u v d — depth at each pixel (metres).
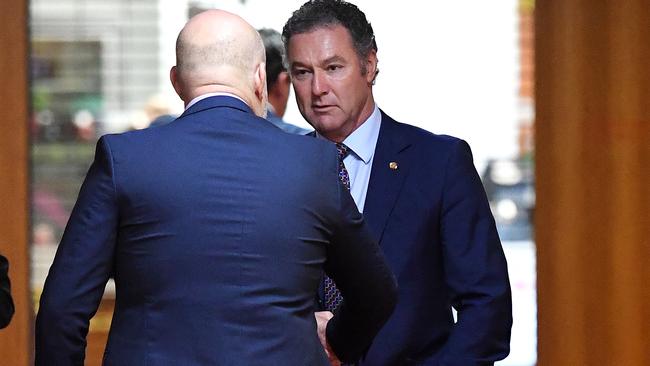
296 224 8.88
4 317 10.66
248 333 8.64
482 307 10.63
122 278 8.85
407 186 10.91
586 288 15.23
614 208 15.15
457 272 10.75
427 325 10.80
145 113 24.12
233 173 8.86
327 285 10.80
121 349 8.73
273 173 8.92
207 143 8.94
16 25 15.45
